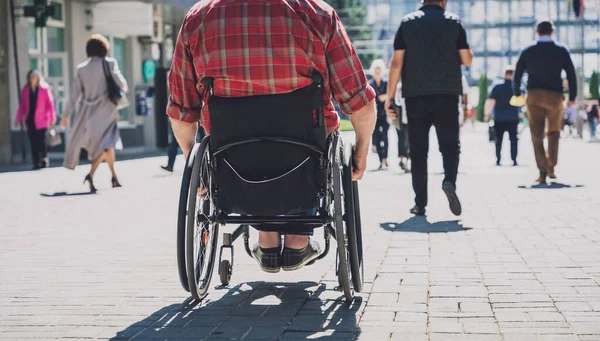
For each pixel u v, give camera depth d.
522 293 5.62
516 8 85.75
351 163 5.53
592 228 8.48
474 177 15.52
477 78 87.12
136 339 4.71
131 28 26.86
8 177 17.34
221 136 5.32
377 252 7.32
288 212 5.41
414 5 86.81
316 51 5.20
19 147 23.97
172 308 5.44
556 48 13.63
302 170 5.32
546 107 13.70
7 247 8.04
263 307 5.41
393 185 14.24
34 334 4.85
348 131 45.00
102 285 6.20
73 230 9.17
